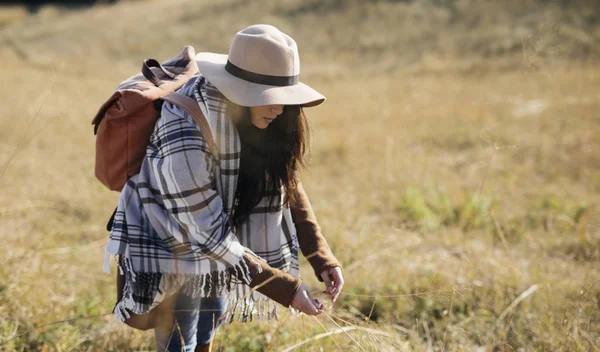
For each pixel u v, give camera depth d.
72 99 17.25
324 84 22.77
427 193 9.52
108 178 3.67
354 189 9.69
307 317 5.12
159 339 3.86
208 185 3.39
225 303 4.05
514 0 28.48
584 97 15.80
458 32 27.67
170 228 3.45
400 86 20.33
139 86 3.56
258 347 4.79
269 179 3.67
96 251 6.98
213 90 3.48
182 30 33.75
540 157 11.48
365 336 4.44
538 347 4.86
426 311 5.70
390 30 29.53
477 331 5.18
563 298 5.47
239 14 34.56
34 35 35.72
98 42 33.31
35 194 8.57
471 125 14.02
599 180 10.24
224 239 3.40
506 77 20.47
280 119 3.60
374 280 6.21
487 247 7.15
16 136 12.21
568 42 22.80
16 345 4.66
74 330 4.99
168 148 3.36
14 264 5.71
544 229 8.14
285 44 3.41
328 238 7.20
